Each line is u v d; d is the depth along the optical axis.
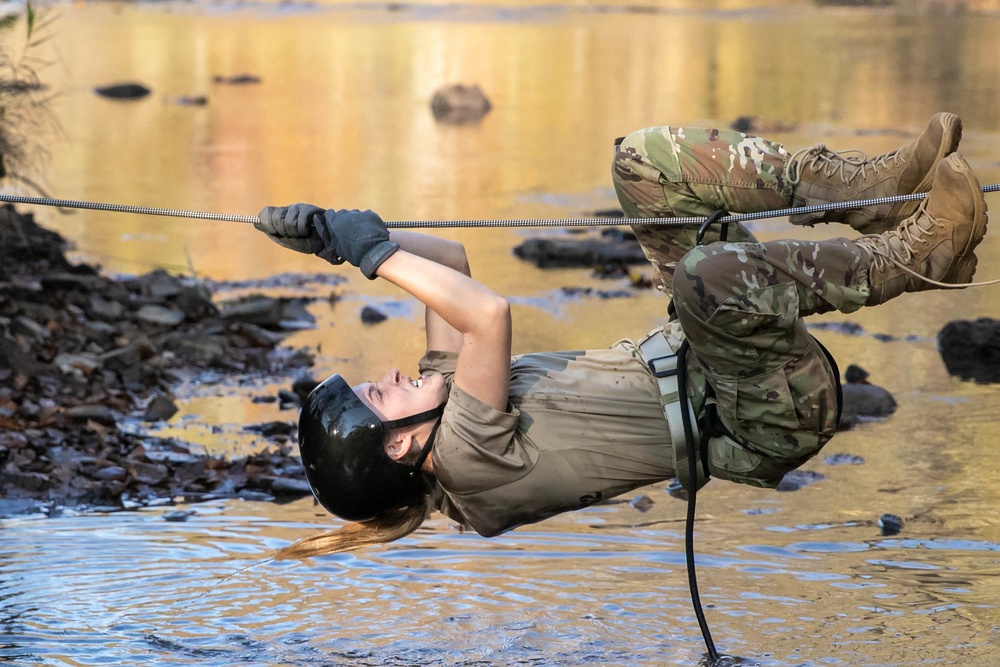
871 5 138.25
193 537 19.77
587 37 109.88
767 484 14.46
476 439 13.70
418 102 75.38
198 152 58.00
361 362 28.97
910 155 13.92
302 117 69.50
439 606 17.20
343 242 13.71
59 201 14.91
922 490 20.98
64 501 21.28
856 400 25.00
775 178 14.41
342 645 16.11
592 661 15.46
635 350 14.55
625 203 15.12
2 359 26.67
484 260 38.84
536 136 62.41
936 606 16.73
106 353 28.41
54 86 78.88
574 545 19.22
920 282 13.73
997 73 80.88
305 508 21.03
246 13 134.00
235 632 16.52
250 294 34.03
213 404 26.20
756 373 13.64
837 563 18.25
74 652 15.91
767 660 15.31
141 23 121.81
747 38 107.44
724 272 13.23
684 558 18.61
